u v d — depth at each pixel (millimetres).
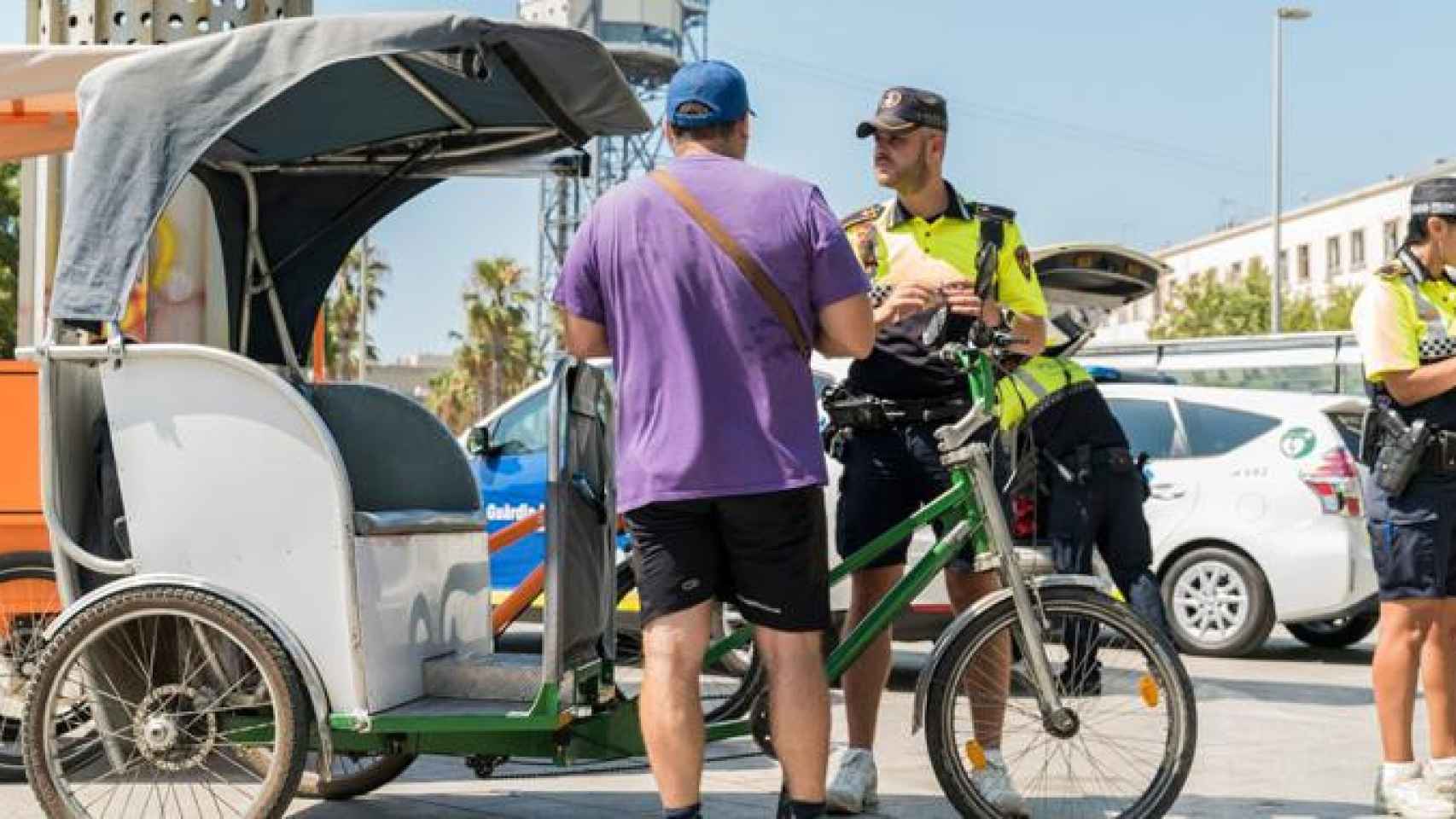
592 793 9711
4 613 9508
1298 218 122500
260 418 7938
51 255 14234
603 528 8289
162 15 12852
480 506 9477
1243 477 17328
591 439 8227
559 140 9609
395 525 8188
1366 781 10211
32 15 13672
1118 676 8188
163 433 8008
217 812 8430
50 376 8125
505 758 8281
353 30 7680
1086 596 8180
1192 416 17875
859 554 8555
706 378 6996
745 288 7000
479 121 9531
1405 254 9211
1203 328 93438
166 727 8031
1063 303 16453
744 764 10547
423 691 8414
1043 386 11172
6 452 10148
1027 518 11609
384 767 9336
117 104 7891
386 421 9398
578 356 7453
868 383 9117
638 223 7098
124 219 7855
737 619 8680
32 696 7980
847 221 9547
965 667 8172
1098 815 8148
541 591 9922
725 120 7277
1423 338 9062
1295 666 16781
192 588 7891
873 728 9188
